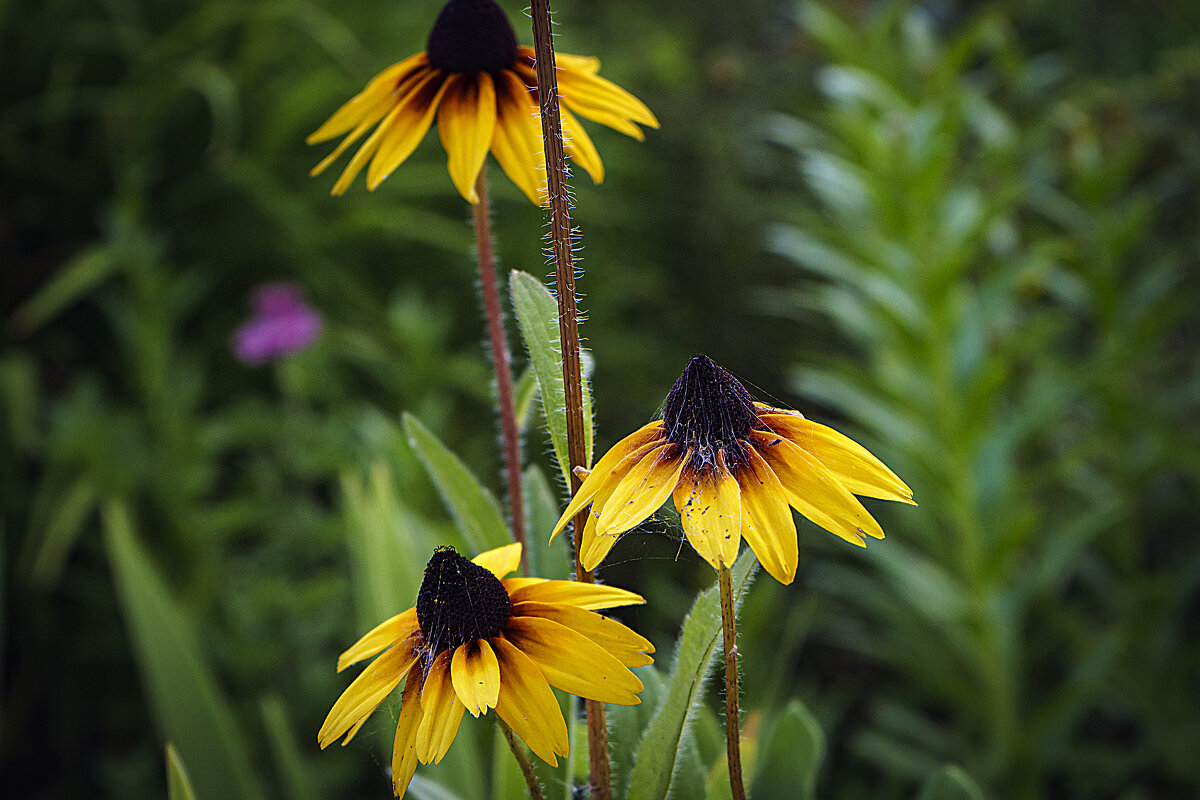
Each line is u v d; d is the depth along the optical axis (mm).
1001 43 1731
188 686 838
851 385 1399
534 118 610
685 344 2029
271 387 1777
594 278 1963
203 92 1828
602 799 554
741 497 513
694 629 542
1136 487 1421
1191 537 1668
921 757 1346
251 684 1271
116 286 1721
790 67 2326
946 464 1271
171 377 1491
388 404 1779
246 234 1824
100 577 1487
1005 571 1263
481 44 609
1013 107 2010
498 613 524
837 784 1506
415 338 1538
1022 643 1521
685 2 2521
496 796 666
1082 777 1353
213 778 819
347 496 945
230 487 1686
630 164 2111
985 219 1269
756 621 1312
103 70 1850
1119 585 1499
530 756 612
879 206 1351
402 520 993
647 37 2352
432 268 1962
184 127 1855
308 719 1257
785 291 2078
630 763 617
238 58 1872
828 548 1524
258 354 1390
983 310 1312
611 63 2189
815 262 1374
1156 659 1375
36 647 1463
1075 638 1491
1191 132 1949
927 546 1364
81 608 1488
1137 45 2330
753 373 1998
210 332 1778
